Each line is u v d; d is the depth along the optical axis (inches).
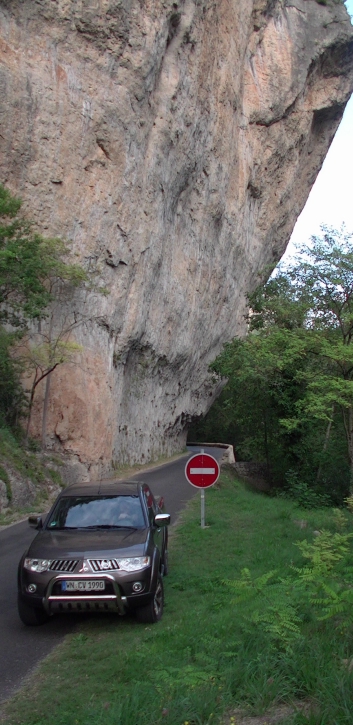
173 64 1169.4
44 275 754.2
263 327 897.5
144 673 180.5
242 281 1822.1
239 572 307.1
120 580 233.9
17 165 885.2
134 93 1024.9
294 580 253.0
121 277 1032.8
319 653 171.3
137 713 146.8
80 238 942.4
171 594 284.0
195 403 1796.3
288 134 1846.7
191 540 405.4
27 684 187.5
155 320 1256.8
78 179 944.9
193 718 142.8
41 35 929.5
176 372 1505.9
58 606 233.5
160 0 1069.1
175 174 1237.7
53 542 254.1
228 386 961.5
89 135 959.0
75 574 234.1
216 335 1712.6
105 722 144.1
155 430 1428.4
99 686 178.2
